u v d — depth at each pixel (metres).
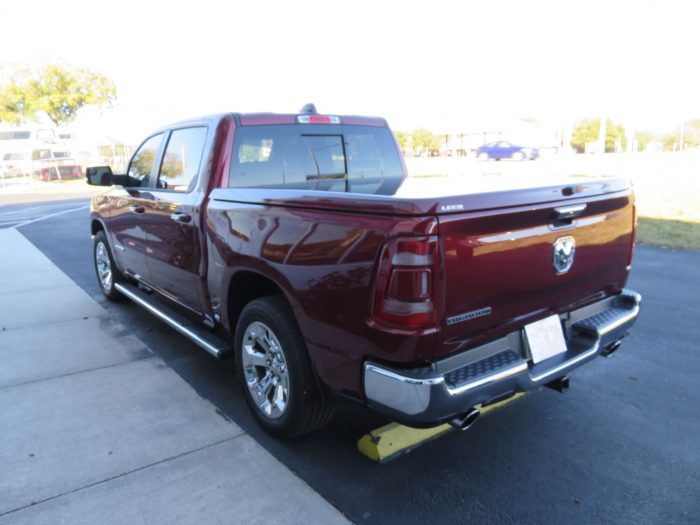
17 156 35.94
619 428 3.57
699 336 5.15
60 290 7.02
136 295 5.36
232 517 2.70
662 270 7.64
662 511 2.78
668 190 16.11
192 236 3.94
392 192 2.71
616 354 4.77
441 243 2.39
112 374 4.38
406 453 3.29
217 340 3.97
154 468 3.10
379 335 2.49
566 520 2.71
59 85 38.41
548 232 2.86
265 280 3.41
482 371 2.62
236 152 3.84
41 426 3.57
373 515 2.73
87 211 16.58
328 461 3.19
